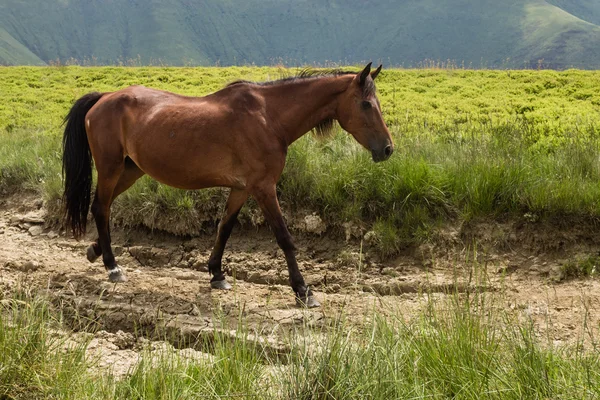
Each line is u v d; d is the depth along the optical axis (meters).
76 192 7.89
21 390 4.32
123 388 4.41
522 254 7.84
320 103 7.16
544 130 13.06
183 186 7.37
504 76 20.77
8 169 11.13
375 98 7.05
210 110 7.09
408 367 4.45
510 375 4.30
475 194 8.34
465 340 4.60
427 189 8.52
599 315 6.28
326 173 9.04
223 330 5.39
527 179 8.45
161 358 4.68
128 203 9.24
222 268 8.27
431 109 16.67
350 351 4.43
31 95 20.55
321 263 8.29
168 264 8.62
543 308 6.55
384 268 8.00
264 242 8.74
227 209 7.41
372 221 8.59
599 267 7.37
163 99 7.45
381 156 7.04
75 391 4.38
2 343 4.54
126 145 7.55
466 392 4.21
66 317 6.58
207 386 4.39
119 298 6.95
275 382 4.48
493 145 9.59
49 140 12.88
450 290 7.09
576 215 7.84
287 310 6.51
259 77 20.38
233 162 7.07
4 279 7.31
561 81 19.38
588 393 4.05
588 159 8.95
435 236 8.14
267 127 7.00
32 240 9.45
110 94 7.75
